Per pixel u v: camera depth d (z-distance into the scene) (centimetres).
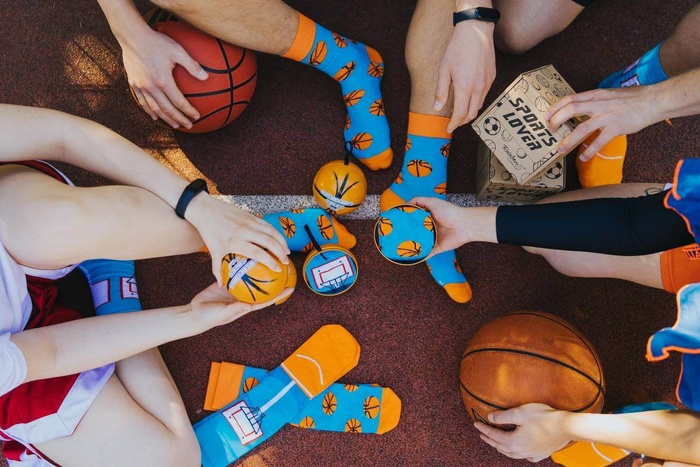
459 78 135
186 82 144
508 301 173
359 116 168
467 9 133
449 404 169
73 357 127
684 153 174
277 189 177
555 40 180
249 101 168
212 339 173
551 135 142
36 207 117
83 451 139
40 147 124
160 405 150
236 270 128
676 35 147
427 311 172
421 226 141
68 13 182
